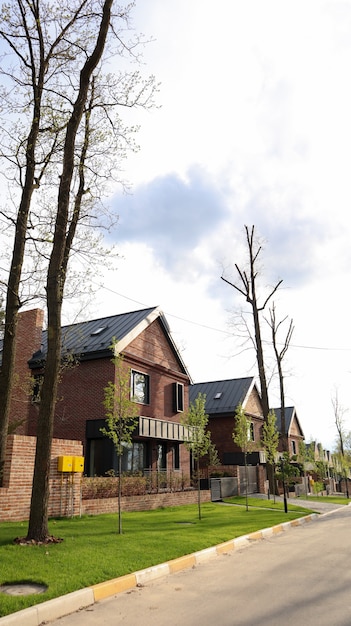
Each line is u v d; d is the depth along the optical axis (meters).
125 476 18.16
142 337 23.83
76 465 13.20
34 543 8.53
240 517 15.09
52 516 12.58
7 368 11.35
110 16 11.38
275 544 10.77
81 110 10.97
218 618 5.36
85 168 12.07
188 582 7.16
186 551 8.88
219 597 6.26
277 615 5.40
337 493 45.59
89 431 20.45
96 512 14.22
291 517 15.91
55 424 21.41
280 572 7.65
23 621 5.16
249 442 22.64
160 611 5.71
